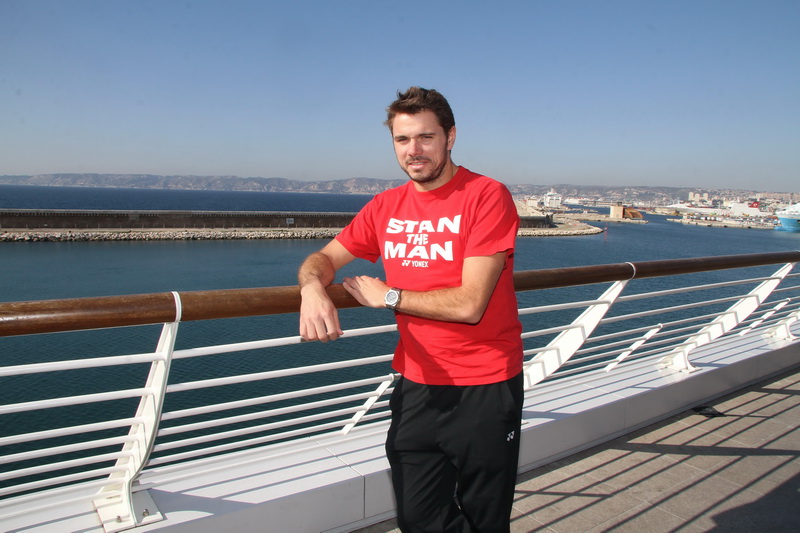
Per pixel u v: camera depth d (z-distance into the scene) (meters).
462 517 1.58
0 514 1.59
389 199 1.57
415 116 1.37
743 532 2.14
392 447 1.57
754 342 3.97
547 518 2.18
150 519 1.65
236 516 1.74
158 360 1.53
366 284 1.50
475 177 1.43
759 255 3.25
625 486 2.42
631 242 89.06
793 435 2.96
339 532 1.97
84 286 35.72
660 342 3.19
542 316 27.22
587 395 2.88
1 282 36.06
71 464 1.58
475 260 1.33
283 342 1.72
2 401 13.90
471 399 1.43
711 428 3.02
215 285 37.47
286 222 75.25
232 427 11.77
